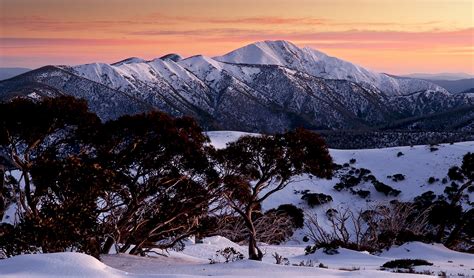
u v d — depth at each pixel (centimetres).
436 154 9338
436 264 2652
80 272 1474
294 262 2888
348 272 1728
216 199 2880
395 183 8431
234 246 3847
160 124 2706
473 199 7081
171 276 1515
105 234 2598
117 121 2753
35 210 2436
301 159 2642
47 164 2372
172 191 2802
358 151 10506
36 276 1424
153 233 2812
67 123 2667
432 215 4309
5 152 2555
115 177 2528
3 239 2153
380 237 3875
